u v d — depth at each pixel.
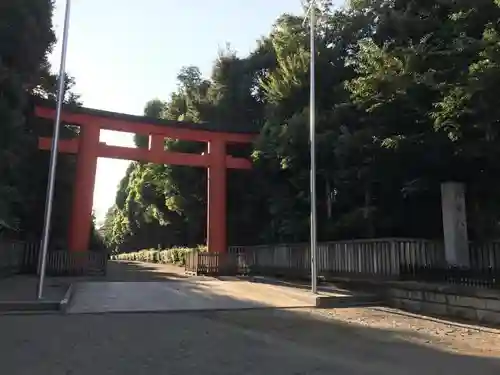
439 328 9.89
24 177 22.27
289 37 23.33
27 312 11.38
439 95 13.16
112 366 6.40
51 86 23.36
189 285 17.09
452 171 14.07
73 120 23.00
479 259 12.99
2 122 16.34
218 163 25.38
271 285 17.64
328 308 13.08
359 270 16.28
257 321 10.77
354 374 6.10
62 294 13.77
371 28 20.44
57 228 26.72
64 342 8.02
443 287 11.80
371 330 9.67
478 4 12.98
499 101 11.13
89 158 23.02
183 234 38.34
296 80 21.44
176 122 24.75
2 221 16.64
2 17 17.03
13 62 18.77
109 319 10.75
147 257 47.38
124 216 57.78
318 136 18.06
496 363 6.79
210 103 32.12
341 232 18.75
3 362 6.53
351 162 16.98
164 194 35.41
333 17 22.17
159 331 9.28
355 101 16.00
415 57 13.88
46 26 19.97
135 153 24.05
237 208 28.09
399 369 6.42
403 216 16.86
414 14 15.72
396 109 14.24
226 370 6.26
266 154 22.12
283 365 6.57
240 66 31.28
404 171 14.96
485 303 10.58
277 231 23.08
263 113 27.39
